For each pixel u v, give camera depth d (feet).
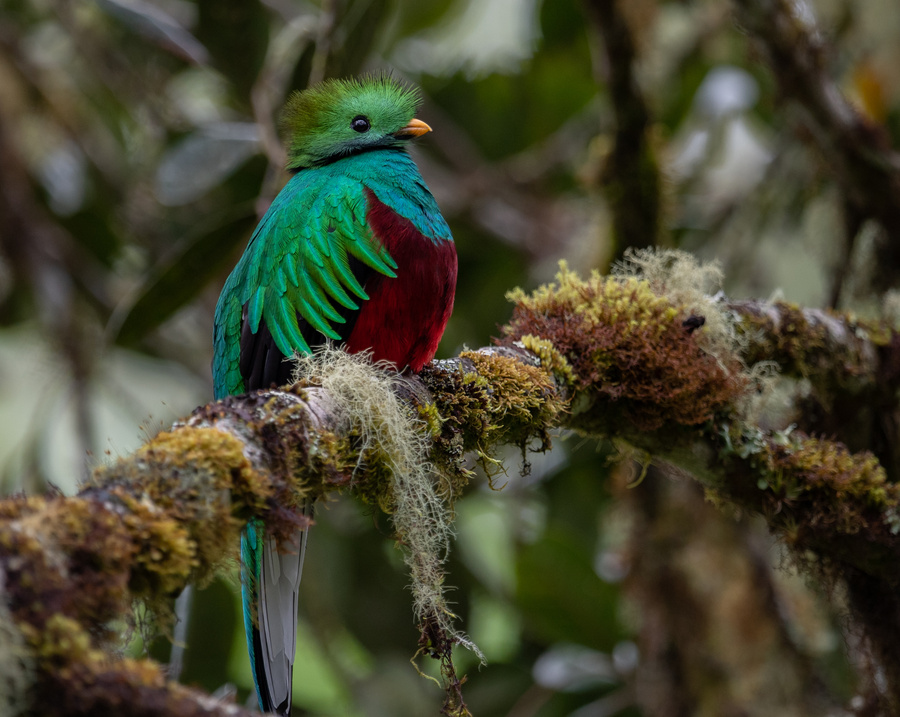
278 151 30.94
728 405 23.53
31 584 12.10
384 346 23.63
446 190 44.80
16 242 42.93
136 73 42.75
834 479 23.36
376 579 39.73
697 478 23.90
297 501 16.57
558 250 44.42
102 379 43.14
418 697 37.24
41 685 11.71
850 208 31.71
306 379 17.95
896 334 27.27
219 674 36.78
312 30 31.76
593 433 23.62
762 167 42.91
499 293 44.24
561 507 40.32
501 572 44.06
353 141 27.27
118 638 13.15
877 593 24.39
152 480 14.35
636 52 31.89
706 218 44.75
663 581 33.27
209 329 44.27
